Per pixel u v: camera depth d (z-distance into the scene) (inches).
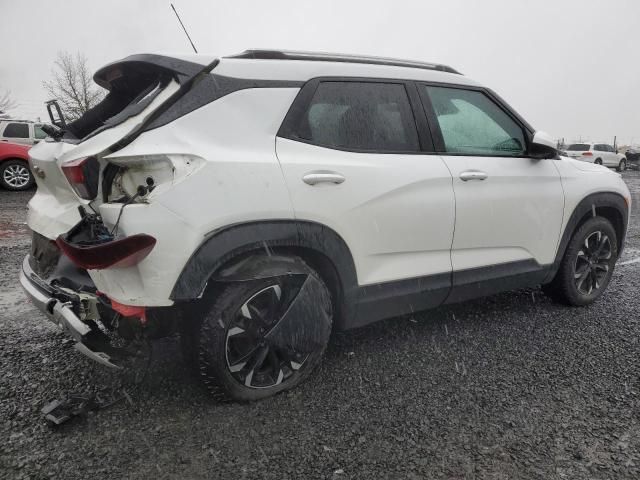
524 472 77.0
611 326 135.6
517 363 112.9
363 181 100.8
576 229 145.6
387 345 122.0
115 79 103.8
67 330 87.7
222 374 89.4
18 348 118.6
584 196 141.3
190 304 91.0
